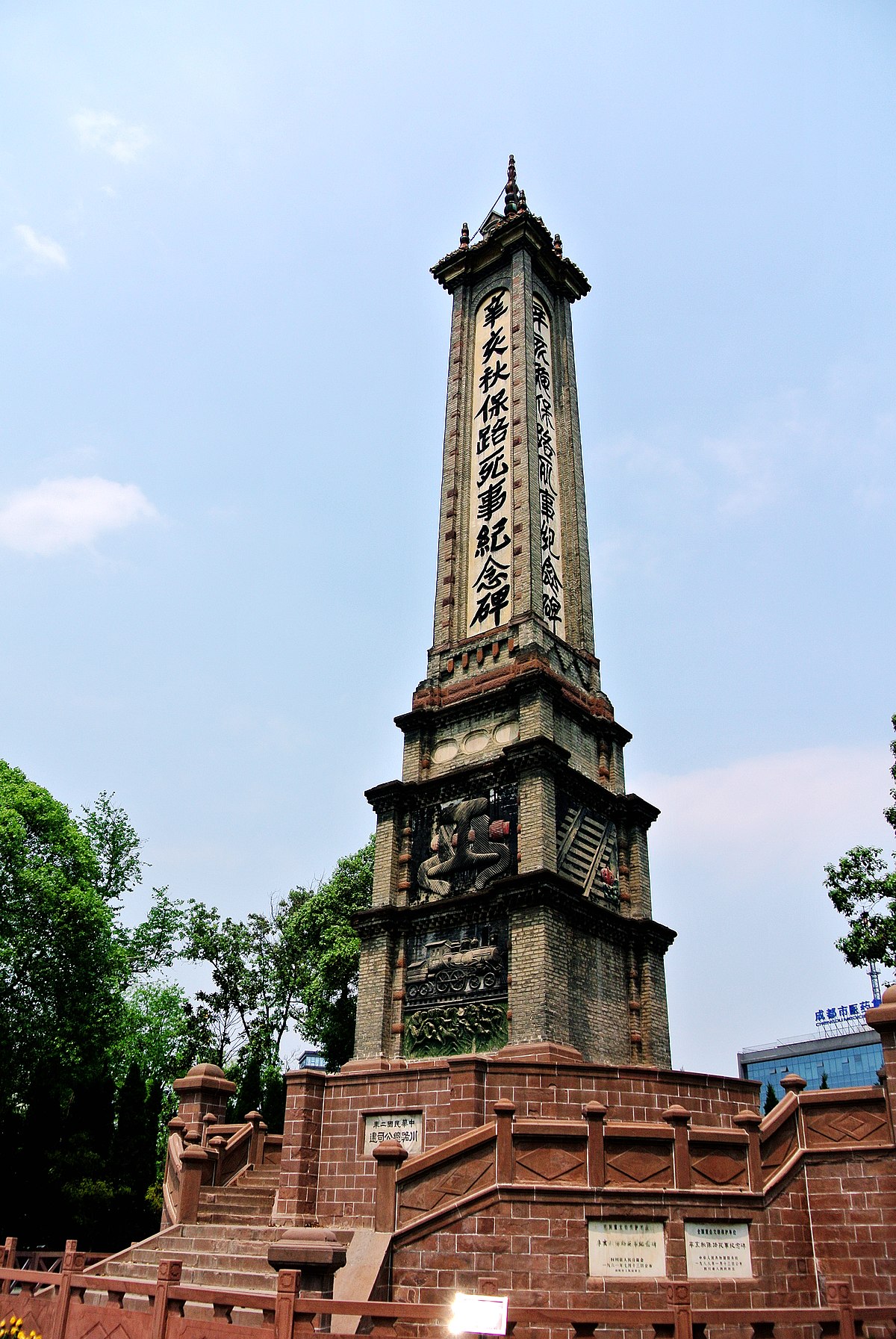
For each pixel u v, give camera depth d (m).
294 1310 11.88
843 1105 18.41
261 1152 24.77
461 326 41.25
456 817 29.92
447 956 27.91
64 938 42.12
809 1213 17.94
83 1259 17.97
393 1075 21.88
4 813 41.56
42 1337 15.37
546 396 39.84
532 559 34.41
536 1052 24.14
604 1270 15.77
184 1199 20.72
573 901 27.14
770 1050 116.81
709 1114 22.16
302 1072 22.06
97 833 51.00
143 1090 38.47
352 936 48.28
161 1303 13.38
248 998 54.81
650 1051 28.22
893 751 32.97
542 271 42.78
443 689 33.94
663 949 30.44
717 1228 16.78
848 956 32.69
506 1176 16.23
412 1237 15.90
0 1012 39.84
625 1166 16.72
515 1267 15.53
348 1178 21.14
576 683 34.03
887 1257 17.08
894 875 32.34
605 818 31.17
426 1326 14.80
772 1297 16.72
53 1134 34.12
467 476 38.38
